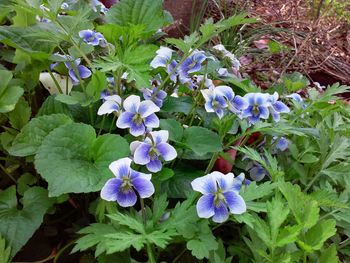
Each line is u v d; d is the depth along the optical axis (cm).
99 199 23
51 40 24
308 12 86
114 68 23
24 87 27
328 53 74
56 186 20
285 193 20
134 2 30
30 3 24
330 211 24
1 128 27
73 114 26
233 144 29
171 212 21
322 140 28
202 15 63
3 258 19
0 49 29
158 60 27
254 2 86
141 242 18
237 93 34
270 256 19
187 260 22
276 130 25
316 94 33
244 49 61
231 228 24
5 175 26
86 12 25
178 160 26
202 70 30
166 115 29
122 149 22
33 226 21
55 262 23
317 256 21
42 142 21
